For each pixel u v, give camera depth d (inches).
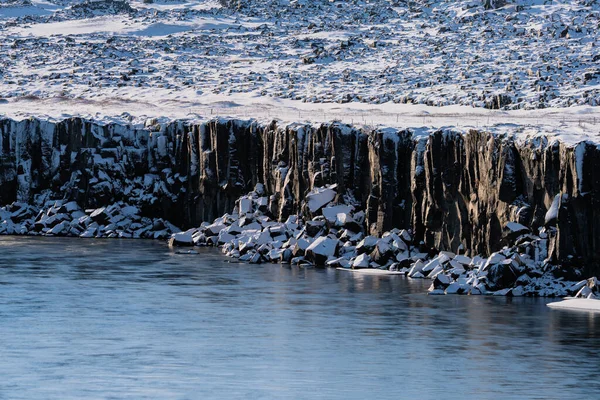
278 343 4926.2
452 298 6294.3
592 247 6461.6
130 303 5979.3
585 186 6476.4
